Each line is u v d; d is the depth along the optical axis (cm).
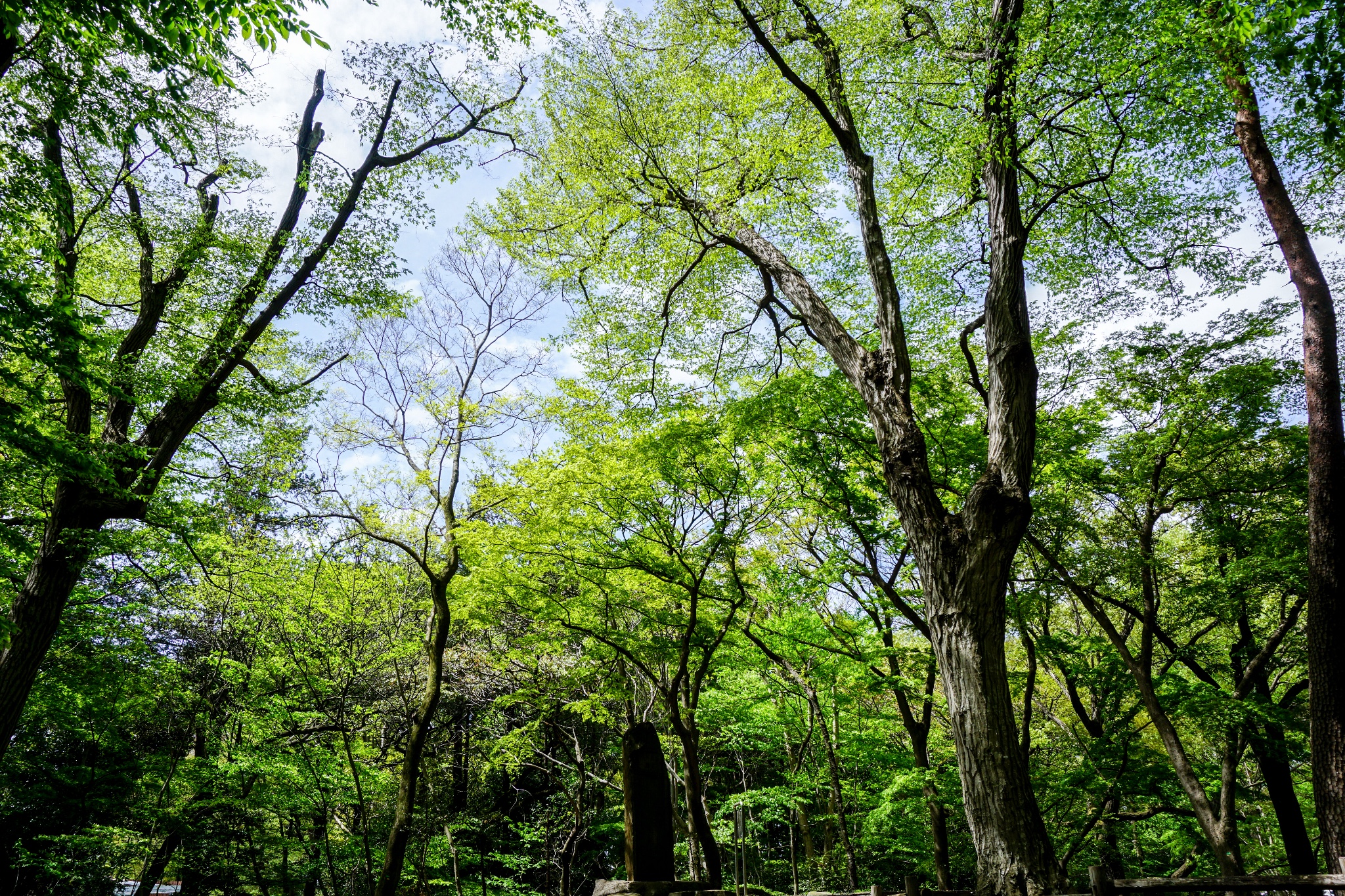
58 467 730
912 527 722
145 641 1431
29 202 832
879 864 1838
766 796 1489
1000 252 785
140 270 1141
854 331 1266
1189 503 1220
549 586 1369
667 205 1077
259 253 1116
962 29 913
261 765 1345
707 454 1197
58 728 1421
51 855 1280
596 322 1279
